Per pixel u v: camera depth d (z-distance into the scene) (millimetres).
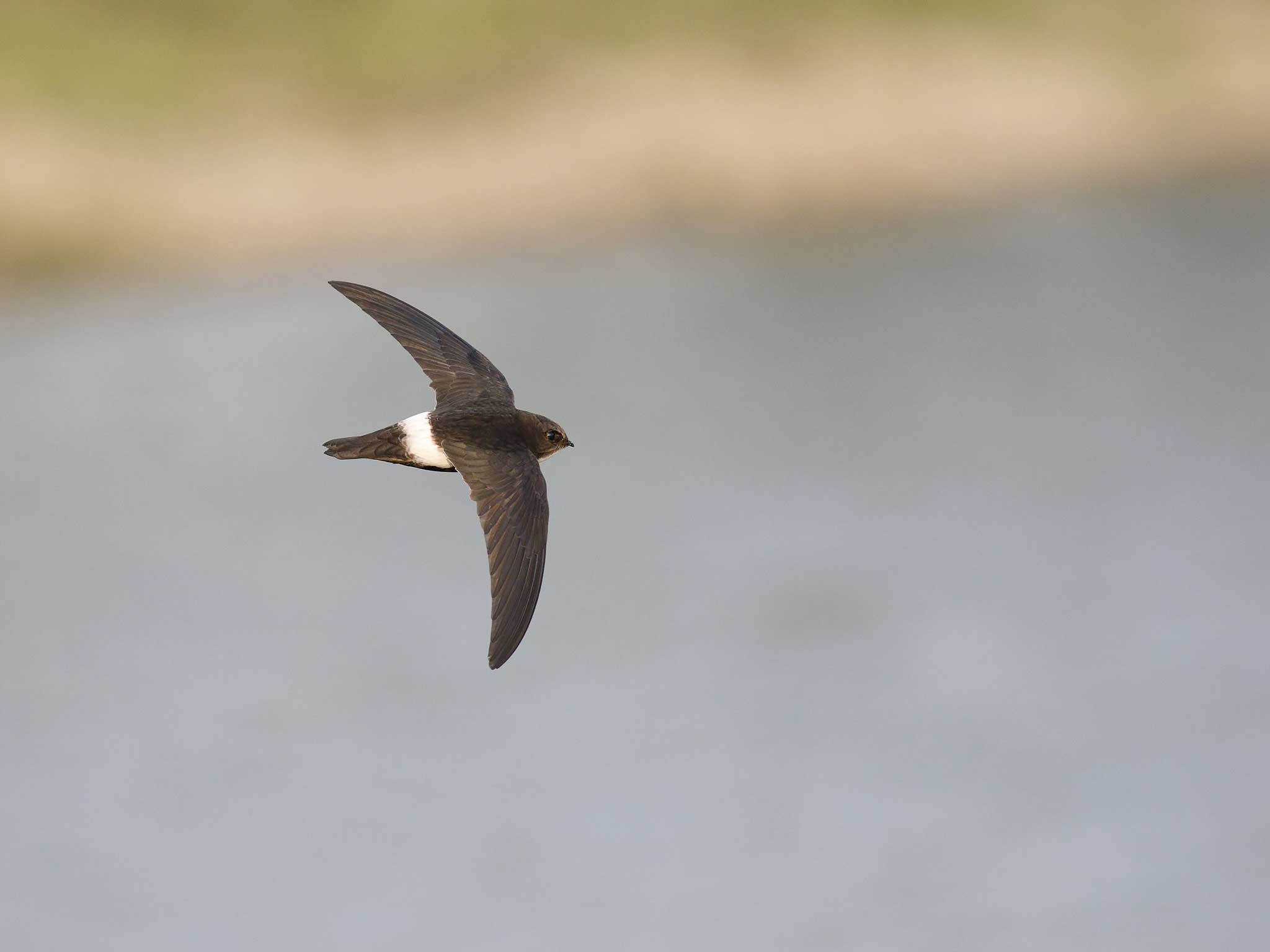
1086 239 34188
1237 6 41406
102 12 32312
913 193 35562
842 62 37375
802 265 32562
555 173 33312
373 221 31172
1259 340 29125
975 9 39656
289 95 32969
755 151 35031
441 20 34812
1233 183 37281
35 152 29859
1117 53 39875
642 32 36094
